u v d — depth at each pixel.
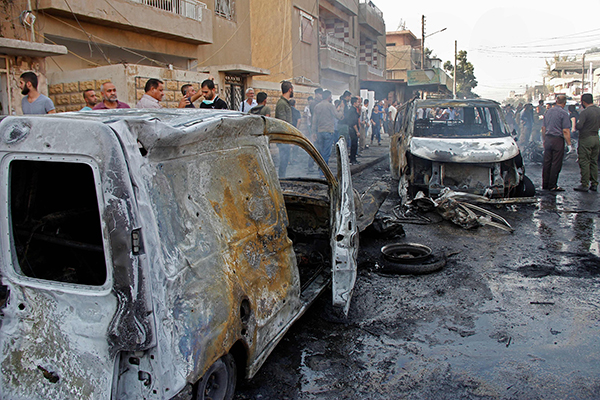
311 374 3.07
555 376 3.01
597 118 9.19
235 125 2.64
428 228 6.80
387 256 5.09
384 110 24.80
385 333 3.64
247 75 15.26
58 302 2.03
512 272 4.95
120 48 14.20
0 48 8.68
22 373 2.09
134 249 1.88
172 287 2.01
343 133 13.16
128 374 1.95
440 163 7.83
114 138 1.87
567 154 14.71
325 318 3.89
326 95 10.79
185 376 2.00
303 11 22.98
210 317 2.18
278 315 2.98
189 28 15.37
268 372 3.08
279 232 3.07
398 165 10.03
